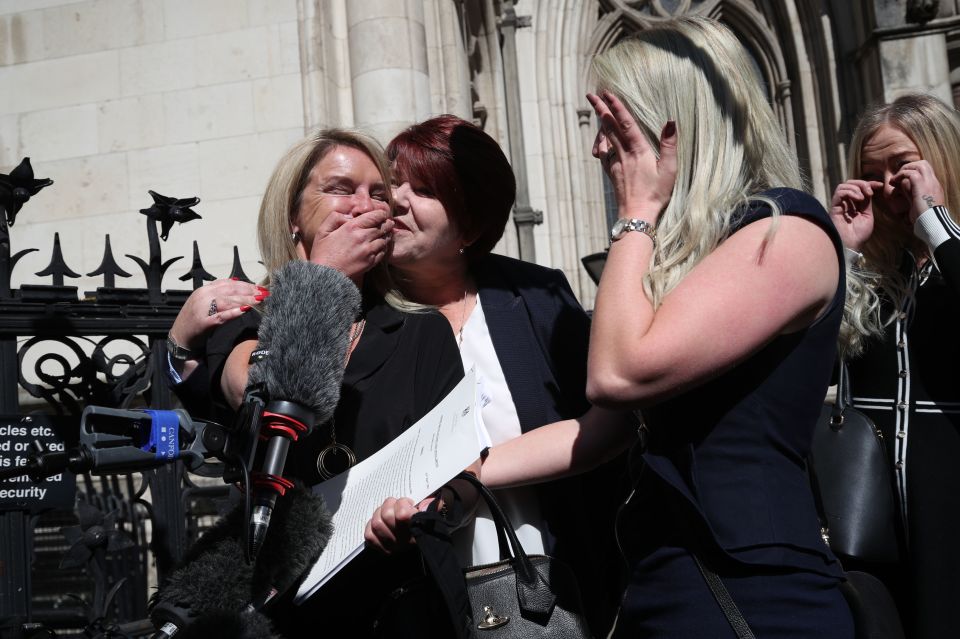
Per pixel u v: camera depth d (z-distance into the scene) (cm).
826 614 133
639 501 149
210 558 146
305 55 609
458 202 201
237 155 609
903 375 202
